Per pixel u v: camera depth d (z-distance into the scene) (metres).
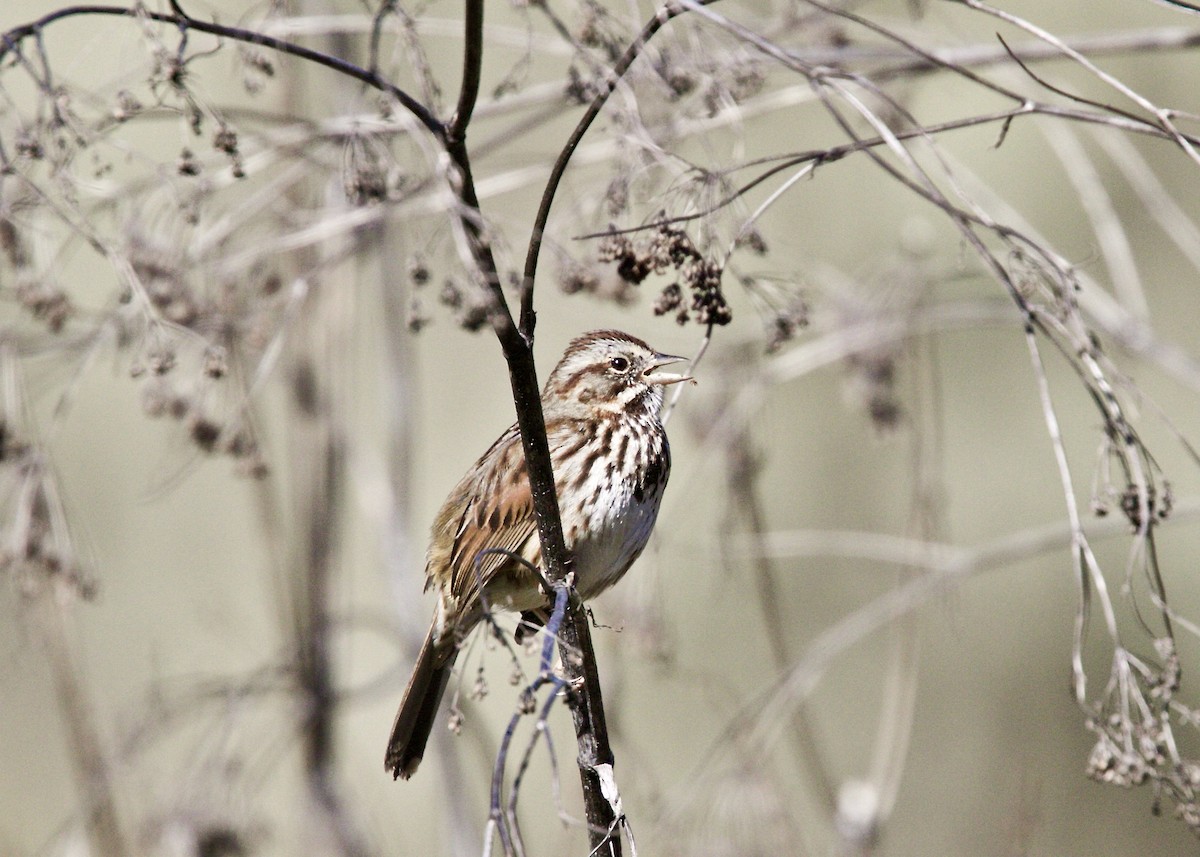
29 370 11.39
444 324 18.53
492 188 11.45
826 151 8.30
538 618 10.09
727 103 9.70
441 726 13.48
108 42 9.95
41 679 16.44
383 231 13.34
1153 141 18.28
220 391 11.30
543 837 14.24
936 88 17.56
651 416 10.21
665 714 16.53
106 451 18.17
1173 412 17.64
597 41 9.59
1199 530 17.81
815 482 18.11
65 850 12.44
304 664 13.34
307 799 13.34
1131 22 17.98
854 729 17.38
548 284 13.41
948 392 18.59
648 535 10.23
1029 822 13.41
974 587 18.17
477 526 9.74
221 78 13.72
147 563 18.30
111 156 12.94
